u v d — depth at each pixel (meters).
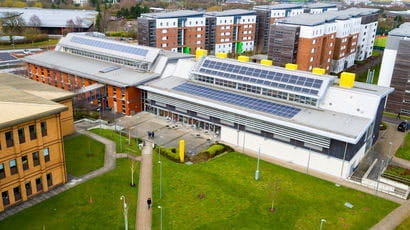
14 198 48.47
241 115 68.06
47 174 52.16
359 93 64.69
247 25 170.38
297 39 115.94
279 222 46.62
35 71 109.56
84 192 52.31
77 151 65.31
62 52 112.88
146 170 59.50
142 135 74.25
